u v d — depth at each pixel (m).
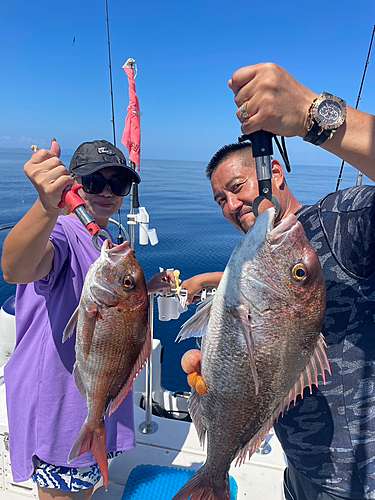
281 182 1.60
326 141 1.02
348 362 1.34
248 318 1.18
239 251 1.23
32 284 2.00
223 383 1.25
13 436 1.92
